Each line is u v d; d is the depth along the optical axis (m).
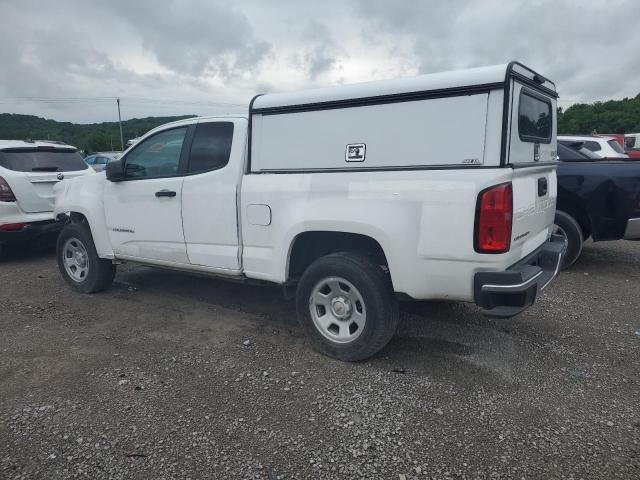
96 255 5.56
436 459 2.75
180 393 3.45
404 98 3.36
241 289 5.82
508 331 4.46
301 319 4.00
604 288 5.70
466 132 3.18
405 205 3.35
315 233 3.86
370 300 3.61
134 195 4.97
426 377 3.63
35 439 2.97
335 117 3.65
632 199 5.74
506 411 3.19
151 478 2.63
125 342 4.32
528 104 3.53
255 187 4.04
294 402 3.32
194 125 4.57
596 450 2.81
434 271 3.34
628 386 3.50
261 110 3.97
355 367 3.79
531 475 2.62
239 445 2.89
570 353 4.02
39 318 4.95
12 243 7.30
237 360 3.94
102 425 3.10
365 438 2.94
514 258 3.38
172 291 5.78
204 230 4.46
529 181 3.54
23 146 7.48
